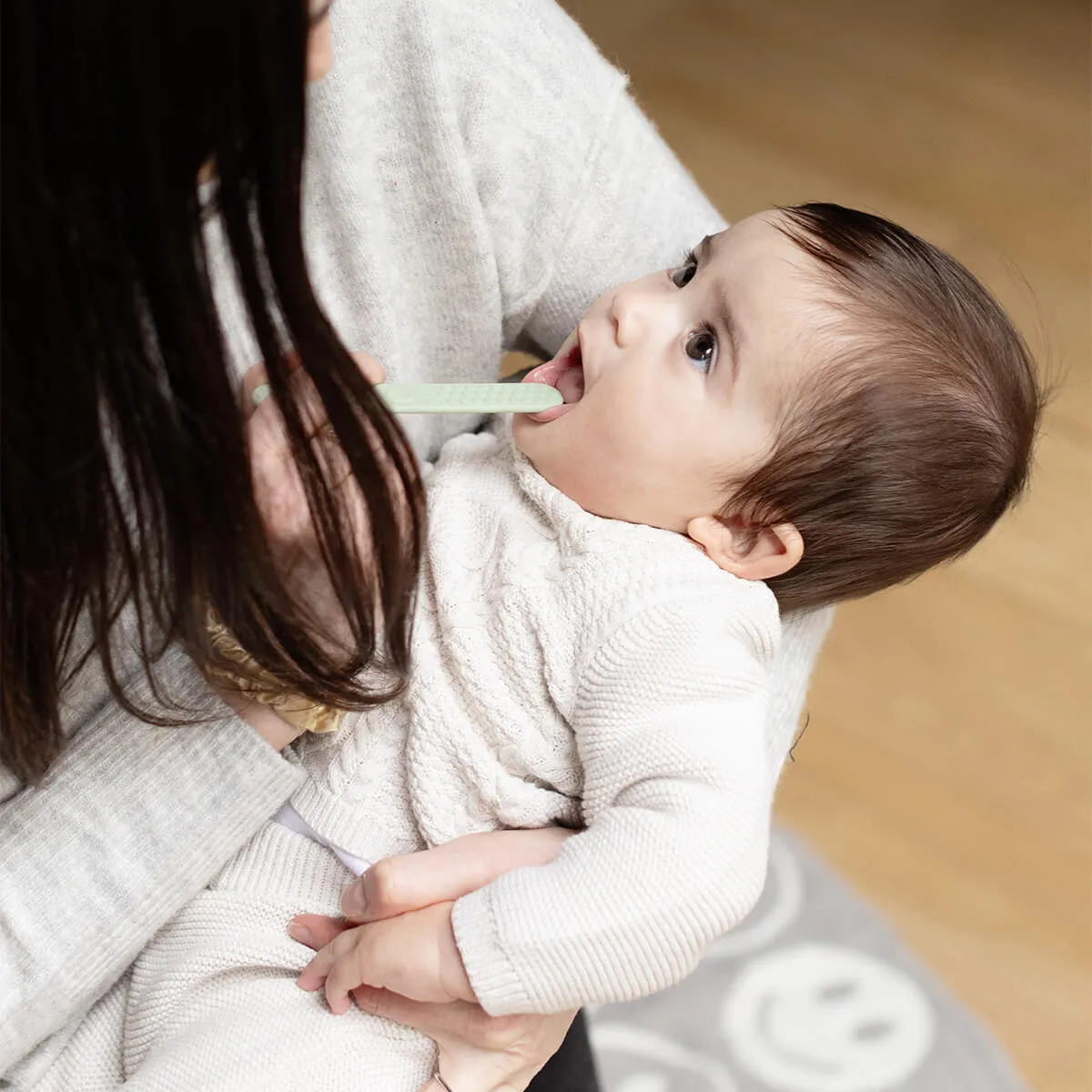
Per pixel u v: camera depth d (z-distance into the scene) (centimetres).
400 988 70
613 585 78
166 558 53
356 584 58
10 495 49
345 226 75
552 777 78
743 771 71
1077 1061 146
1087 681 174
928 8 260
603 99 84
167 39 41
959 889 157
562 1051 90
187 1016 76
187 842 70
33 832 68
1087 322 204
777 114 235
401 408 76
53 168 42
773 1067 144
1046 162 230
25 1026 68
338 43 70
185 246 45
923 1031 147
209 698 69
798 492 82
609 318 84
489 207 80
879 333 82
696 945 67
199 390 48
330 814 80
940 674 174
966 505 86
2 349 45
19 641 55
